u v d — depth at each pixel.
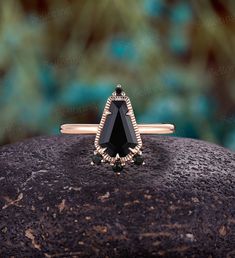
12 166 0.11
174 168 0.11
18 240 0.11
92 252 0.10
